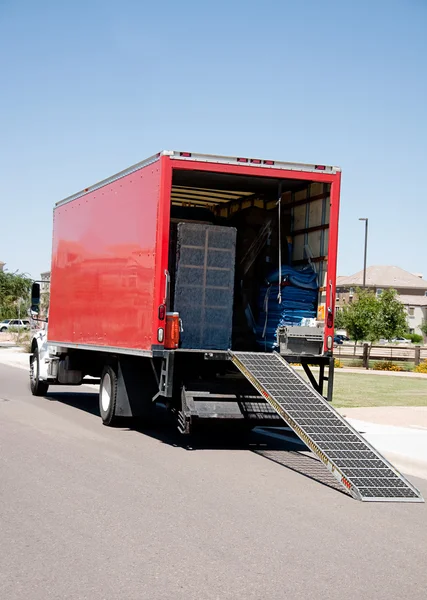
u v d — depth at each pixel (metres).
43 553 6.30
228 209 14.75
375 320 43.72
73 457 10.57
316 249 12.70
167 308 11.36
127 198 12.68
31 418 14.41
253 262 13.28
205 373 11.81
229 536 6.96
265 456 11.38
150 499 8.26
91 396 19.22
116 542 6.65
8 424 13.53
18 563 6.04
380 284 114.62
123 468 9.91
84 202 14.97
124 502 8.09
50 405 16.75
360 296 45.84
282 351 12.13
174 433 13.30
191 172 12.09
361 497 8.64
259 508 8.08
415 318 111.50
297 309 12.63
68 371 16.20
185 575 5.84
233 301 12.88
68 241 15.80
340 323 46.59
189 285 11.88
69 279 15.57
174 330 11.29
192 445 12.12
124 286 12.61
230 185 13.14
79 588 5.51
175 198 14.50
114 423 13.48
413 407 17.88
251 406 11.68
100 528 7.08
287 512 7.96
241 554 6.43
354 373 30.61
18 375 25.64
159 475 9.55
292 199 13.41
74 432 12.84
